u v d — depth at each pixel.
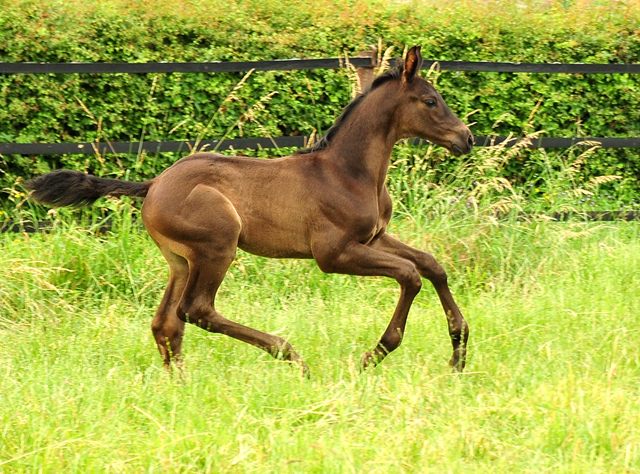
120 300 13.31
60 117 15.91
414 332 11.84
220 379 10.17
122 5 16.73
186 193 10.37
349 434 8.62
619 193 17.84
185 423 8.82
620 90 17.55
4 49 15.80
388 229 14.84
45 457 8.02
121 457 8.20
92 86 15.93
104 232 15.06
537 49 17.56
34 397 9.22
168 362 10.86
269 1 17.56
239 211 10.53
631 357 10.73
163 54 16.44
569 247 14.90
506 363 10.77
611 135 17.92
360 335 12.00
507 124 17.48
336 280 14.02
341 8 17.81
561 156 17.67
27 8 16.11
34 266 13.41
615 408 9.02
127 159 16.05
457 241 14.60
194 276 10.50
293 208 10.48
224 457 8.16
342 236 10.45
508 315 12.32
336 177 10.56
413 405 9.09
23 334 11.88
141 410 8.88
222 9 17.08
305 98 16.75
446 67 16.27
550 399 9.31
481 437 8.52
